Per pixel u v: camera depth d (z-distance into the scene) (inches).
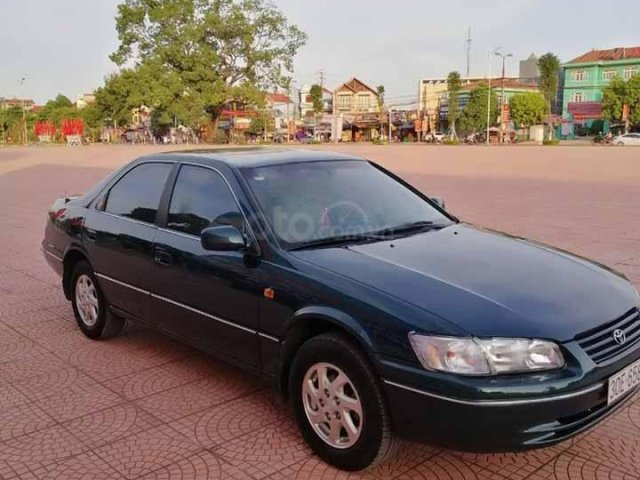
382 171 189.3
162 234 171.3
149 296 176.4
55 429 147.3
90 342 206.1
